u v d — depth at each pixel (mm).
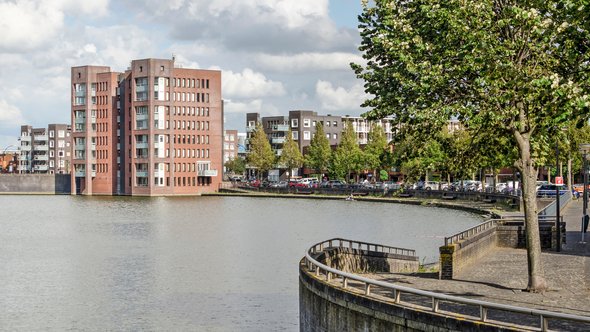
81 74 198000
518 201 87938
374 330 21266
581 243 43281
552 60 24875
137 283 50094
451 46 26109
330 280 25047
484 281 29750
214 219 107750
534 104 24641
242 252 66625
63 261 62031
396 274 34188
